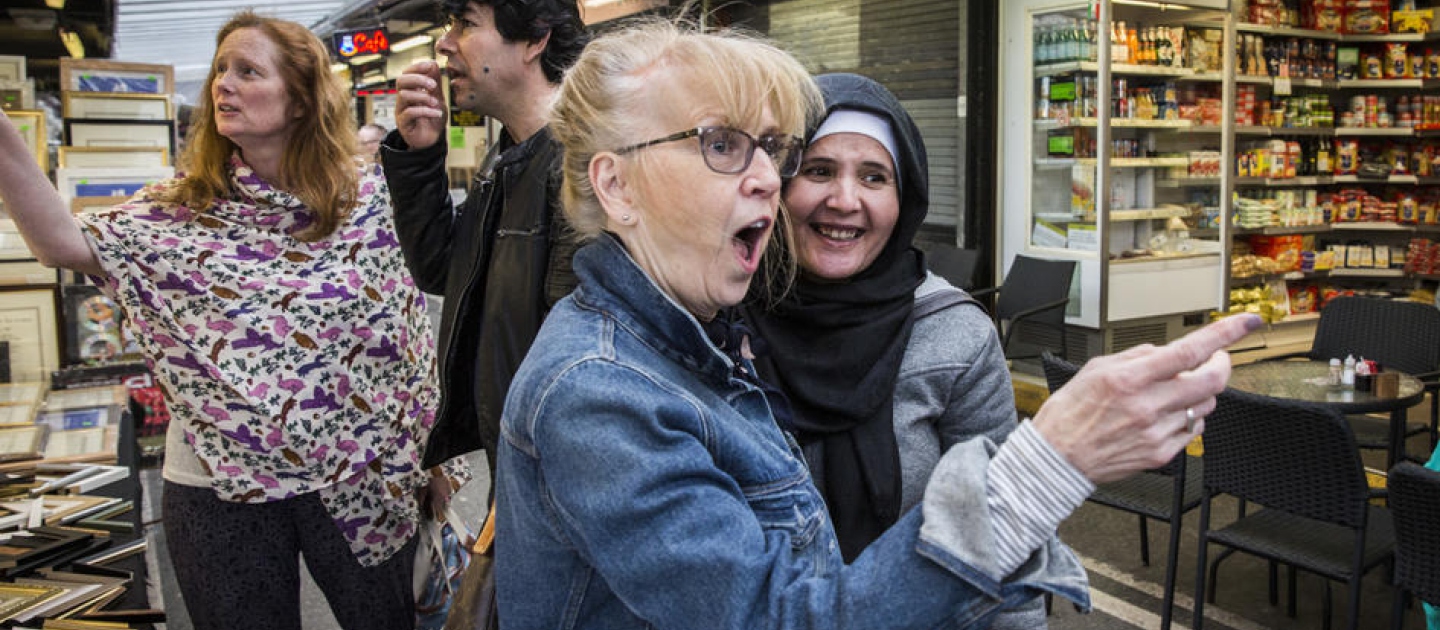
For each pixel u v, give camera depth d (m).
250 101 2.24
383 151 2.11
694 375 1.04
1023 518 0.83
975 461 0.86
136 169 5.18
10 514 2.88
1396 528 2.56
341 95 2.39
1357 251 8.29
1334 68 8.10
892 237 1.66
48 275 4.55
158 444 4.99
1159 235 7.09
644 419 0.93
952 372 1.62
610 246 1.05
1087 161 6.50
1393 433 3.93
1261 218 7.61
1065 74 6.49
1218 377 0.82
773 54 1.07
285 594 2.38
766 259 1.62
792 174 1.09
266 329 2.31
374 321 2.44
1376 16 7.96
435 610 2.67
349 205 2.41
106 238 2.20
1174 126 6.88
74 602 2.44
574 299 1.06
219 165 2.34
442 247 2.18
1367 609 3.64
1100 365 0.85
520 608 1.04
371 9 9.80
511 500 1.04
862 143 1.56
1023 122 6.73
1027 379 6.54
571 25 2.01
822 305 1.58
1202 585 3.27
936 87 6.98
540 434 0.96
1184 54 6.98
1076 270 6.60
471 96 2.03
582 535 0.94
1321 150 8.04
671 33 1.08
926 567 0.84
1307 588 3.82
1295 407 2.89
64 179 5.04
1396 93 8.29
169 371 2.27
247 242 2.34
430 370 2.59
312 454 2.33
